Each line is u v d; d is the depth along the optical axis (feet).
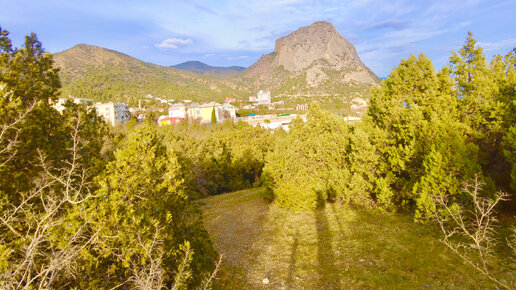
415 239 28.78
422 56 40.91
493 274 19.94
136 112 354.13
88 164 24.59
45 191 16.84
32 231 14.30
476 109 34.78
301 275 27.30
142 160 22.66
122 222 16.69
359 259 27.71
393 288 21.75
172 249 19.72
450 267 22.44
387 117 41.50
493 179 30.76
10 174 17.93
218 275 29.73
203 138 111.04
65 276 13.74
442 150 28.94
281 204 53.57
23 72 22.88
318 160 55.83
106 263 16.79
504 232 24.75
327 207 48.19
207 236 26.22
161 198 22.40
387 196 37.58
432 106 38.09
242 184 107.55
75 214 14.98
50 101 25.80
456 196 27.53
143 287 12.28
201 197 84.94
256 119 349.00
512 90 32.27
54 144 22.56
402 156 37.01
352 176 44.62
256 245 37.52
